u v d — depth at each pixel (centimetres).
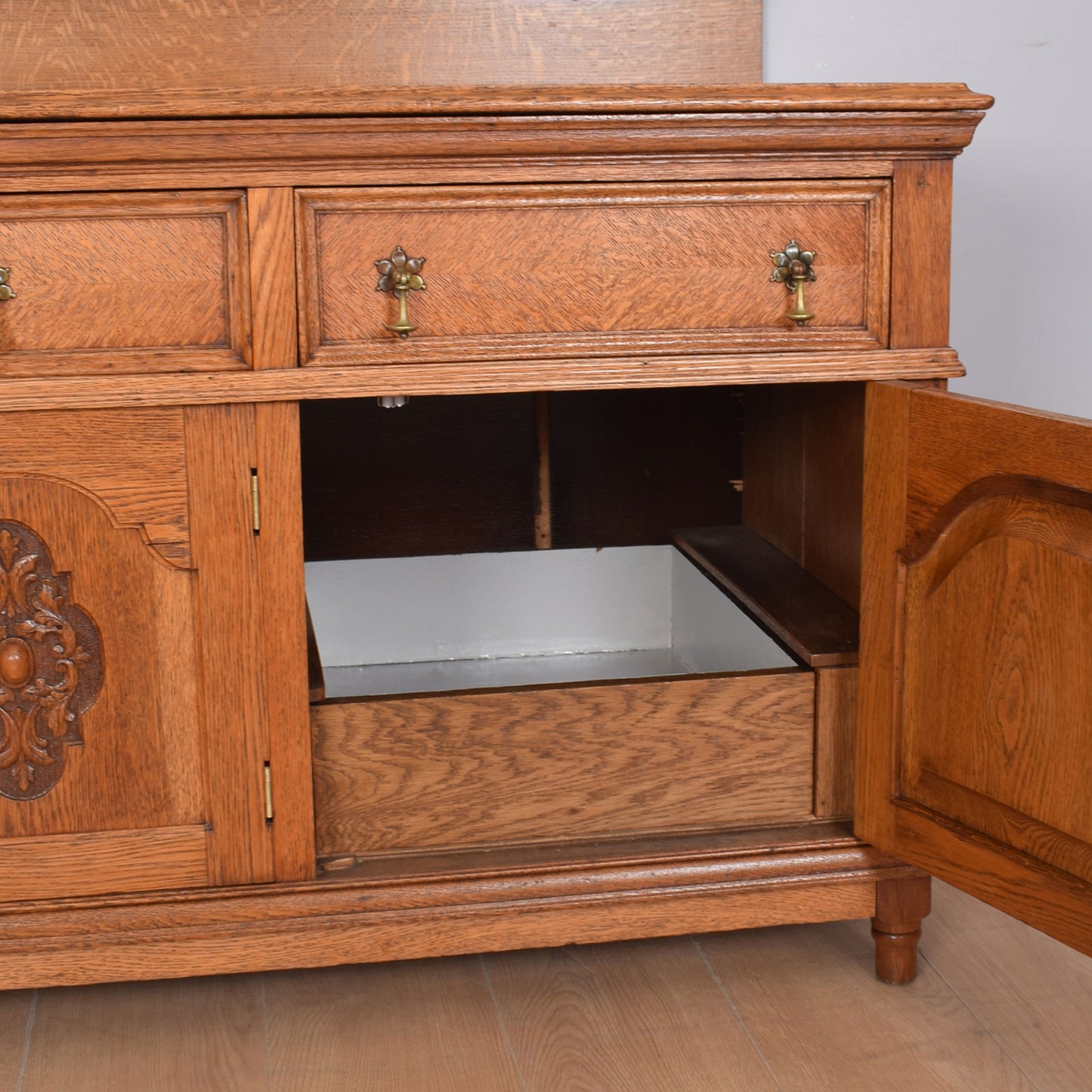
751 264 122
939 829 120
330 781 128
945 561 117
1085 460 100
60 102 109
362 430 171
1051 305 187
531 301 120
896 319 125
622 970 139
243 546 119
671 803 134
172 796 123
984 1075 118
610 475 178
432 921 126
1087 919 104
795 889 131
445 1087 117
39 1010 131
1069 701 105
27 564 117
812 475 157
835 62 175
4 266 112
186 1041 125
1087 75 180
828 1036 125
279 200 114
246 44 157
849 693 135
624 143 117
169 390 115
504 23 161
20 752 120
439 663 182
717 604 165
